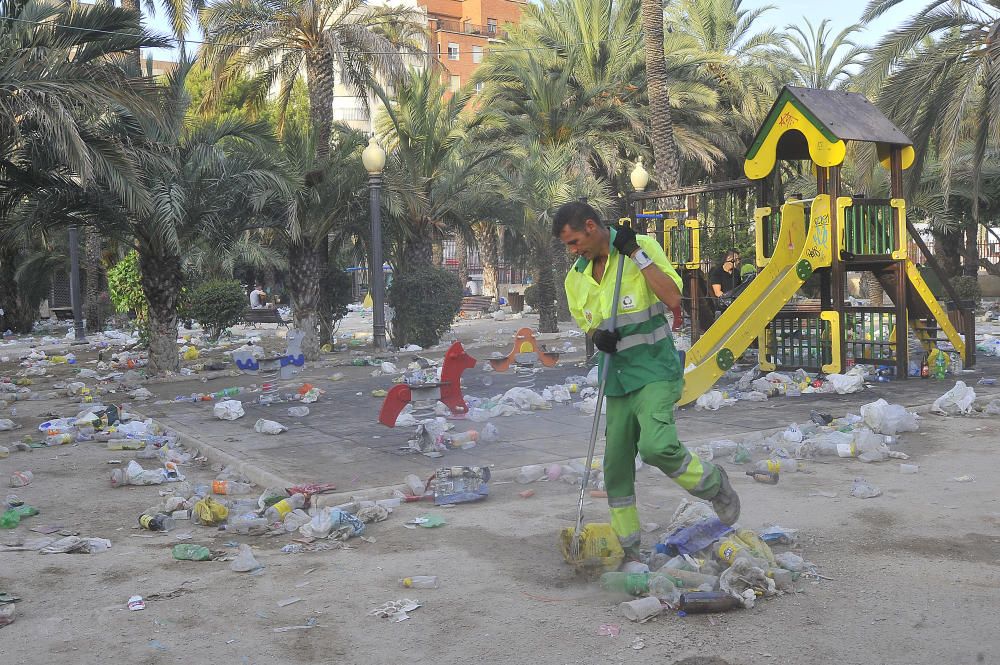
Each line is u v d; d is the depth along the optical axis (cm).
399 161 2002
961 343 1180
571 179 2325
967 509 503
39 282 3133
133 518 554
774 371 1193
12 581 425
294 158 1683
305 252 1669
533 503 550
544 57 2831
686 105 2866
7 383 1407
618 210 2792
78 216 1380
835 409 874
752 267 1348
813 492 552
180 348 2134
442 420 793
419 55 2466
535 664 315
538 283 2248
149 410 1051
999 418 805
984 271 3744
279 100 2173
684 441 716
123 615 375
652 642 329
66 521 551
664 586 367
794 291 1047
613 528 417
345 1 2070
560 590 390
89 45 1260
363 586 404
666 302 389
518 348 1321
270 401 1056
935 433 743
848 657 311
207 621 366
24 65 1179
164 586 412
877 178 2339
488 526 499
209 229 1499
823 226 1092
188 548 462
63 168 1291
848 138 1079
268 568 438
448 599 383
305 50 1983
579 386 1081
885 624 338
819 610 354
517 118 2684
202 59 2009
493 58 2903
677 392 398
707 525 429
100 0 1350
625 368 399
